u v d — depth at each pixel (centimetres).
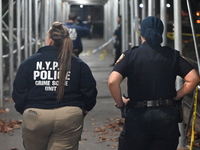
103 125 1435
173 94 710
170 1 2570
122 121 1442
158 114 691
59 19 3778
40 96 705
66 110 694
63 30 722
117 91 697
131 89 711
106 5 5334
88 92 717
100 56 4347
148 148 715
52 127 694
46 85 703
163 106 698
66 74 705
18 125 1412
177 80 1088
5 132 1330
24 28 2230
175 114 700
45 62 710
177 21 1098
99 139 1250
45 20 2509
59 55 710
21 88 714
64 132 699
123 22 2894
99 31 8569
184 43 2230
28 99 711
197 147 1147
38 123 690
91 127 1406
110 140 1241
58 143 704
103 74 2927
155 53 707
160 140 703
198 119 1428
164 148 705
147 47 714
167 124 691
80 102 714
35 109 695
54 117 689
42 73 706
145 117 693
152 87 699
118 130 1356
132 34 2383
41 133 698
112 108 1733
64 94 703
